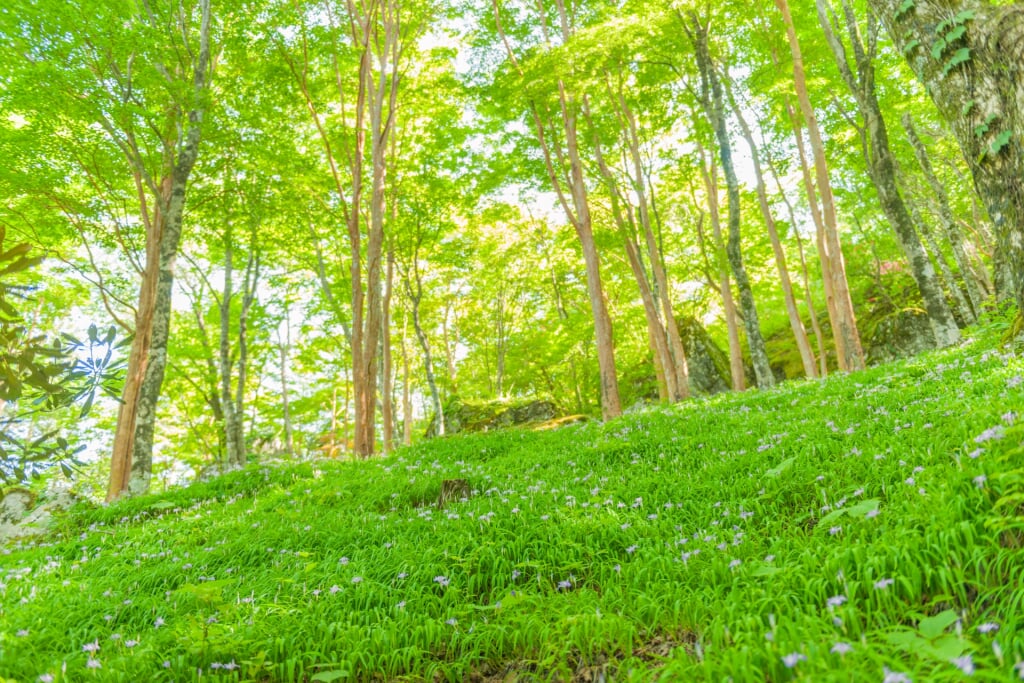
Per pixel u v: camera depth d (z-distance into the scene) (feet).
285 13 56.34
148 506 36.73
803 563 12.38
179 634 13.61
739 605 11.65
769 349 110.93
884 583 10.11
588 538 17.72
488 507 22.75
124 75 50.60
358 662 13.29
